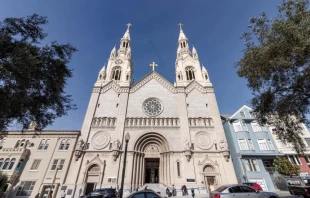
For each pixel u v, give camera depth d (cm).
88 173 3058
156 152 3512
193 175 3009
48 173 2964
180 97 4088
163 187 2950
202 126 3634
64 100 1368
